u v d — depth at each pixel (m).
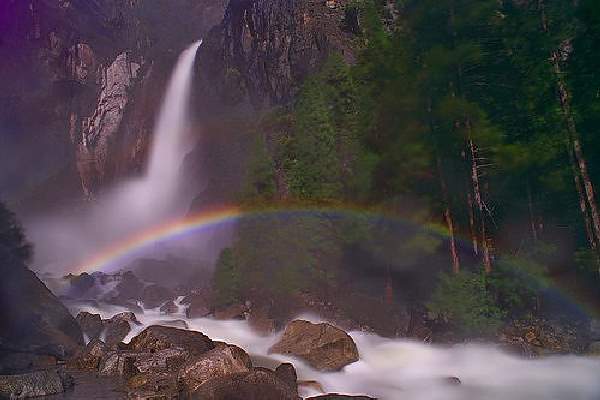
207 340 25.11
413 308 34.75
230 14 93.62
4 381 17.58
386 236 35.31
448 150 33.81
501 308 31.72
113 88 116.19
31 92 118.19
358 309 35.88
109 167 108.62
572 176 32.41
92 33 130.62
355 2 65.44
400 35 37.00
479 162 34.47
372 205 36.38
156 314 44.12
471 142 32.19
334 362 25.00
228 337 33.75
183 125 98.56
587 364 26.44
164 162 98.69
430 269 35.53
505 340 29.62
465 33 33.81
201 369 18.61
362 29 59.72
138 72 117.38
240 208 44.22
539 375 24.62
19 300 28.17
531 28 32.78
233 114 83.25
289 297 37.97
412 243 33.22
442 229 34.22
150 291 52.06
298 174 40.62
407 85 34.47
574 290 32.19
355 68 40.06
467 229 34.56
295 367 24.44
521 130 34.00
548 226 34.31
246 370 18.78
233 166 73.88
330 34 66.38
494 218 35.88
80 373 21.33
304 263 38.38
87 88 120.00
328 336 26.11
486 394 21.89
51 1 128.75
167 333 24.69
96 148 111.12
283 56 74.81
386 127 36.09
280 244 39.69
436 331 32.28
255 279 40.78
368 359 26.88
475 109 31.44
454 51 32.38
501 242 35.25
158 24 132.12
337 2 72.25
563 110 30.30
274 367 23.75
